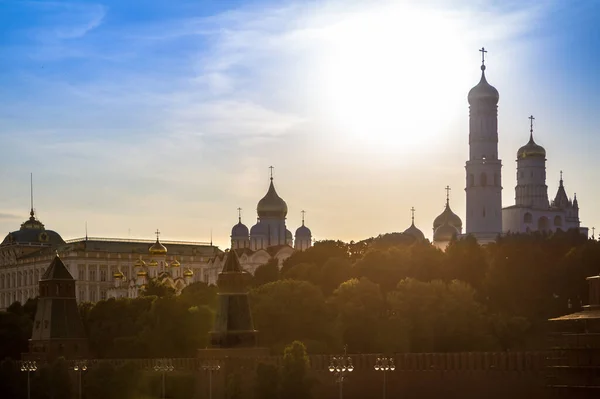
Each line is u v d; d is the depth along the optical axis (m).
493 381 197.75
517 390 194.00
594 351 186.12
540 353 192.88
